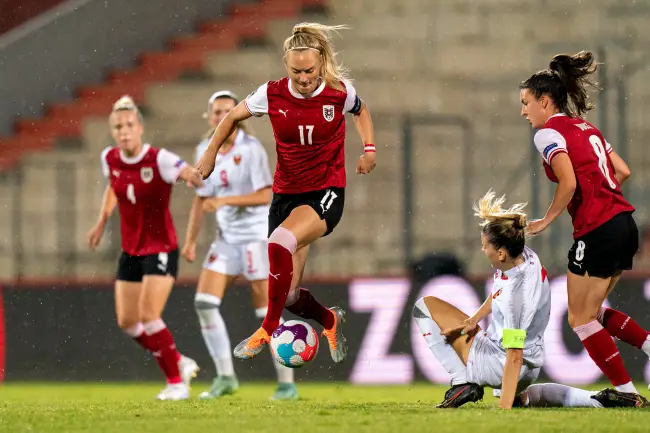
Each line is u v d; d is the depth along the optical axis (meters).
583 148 18.00
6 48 46.53
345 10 47.81
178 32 48.19
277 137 18.02
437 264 36.44
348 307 32.12
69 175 42.09
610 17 46.09
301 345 18.03
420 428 13.73
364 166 18.48
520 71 45.56
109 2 47.97
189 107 46.38
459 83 44.75
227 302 32.50
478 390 17.52
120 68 47.47
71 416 16.52
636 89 41.31
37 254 40.09
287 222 17.67
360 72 45.59
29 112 46.38
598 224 17.95
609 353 18.28
